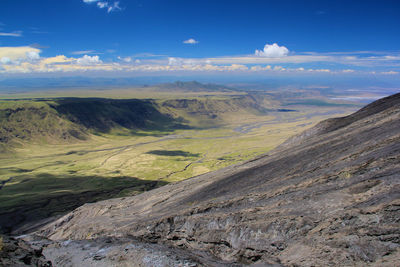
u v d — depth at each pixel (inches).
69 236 2279.8
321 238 844.0
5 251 1095.0
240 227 1146.0
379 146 1350.9
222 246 1158.3
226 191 1870.1
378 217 770.2
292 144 2992.1
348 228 808.3
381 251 684.1
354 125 2300.7
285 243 940.0
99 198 5570.9
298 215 1012.5
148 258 1032.2
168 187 3006.9
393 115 1891.0
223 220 1275.8
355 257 711.7
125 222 2006.6
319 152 1897.1
